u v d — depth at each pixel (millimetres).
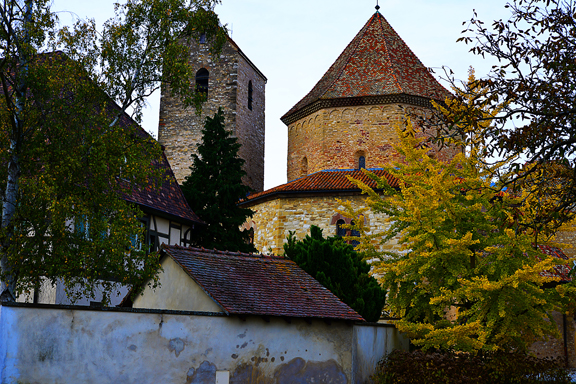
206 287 13211
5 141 13953
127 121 24922
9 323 9859
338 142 30234
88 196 13617
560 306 14930
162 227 23969
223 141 27844
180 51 17438
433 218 14672
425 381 13461
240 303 13016
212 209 26219
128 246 13820
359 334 15016
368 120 30000
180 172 36156
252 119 39312
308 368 13891
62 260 13039
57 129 13539
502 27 11789
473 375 13688
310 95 33188
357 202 27141
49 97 13984
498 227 15188
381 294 18625
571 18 11375
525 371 14133
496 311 13773
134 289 15297
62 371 10328
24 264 13109
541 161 11211
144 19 17219
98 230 13367
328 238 19562
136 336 11375
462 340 13719
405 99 29531
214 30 18688
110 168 13797
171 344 11852
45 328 10250
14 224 13000
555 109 11219
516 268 14086
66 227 13492
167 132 36812
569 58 11195
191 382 11992
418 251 14828
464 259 14961
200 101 17594
